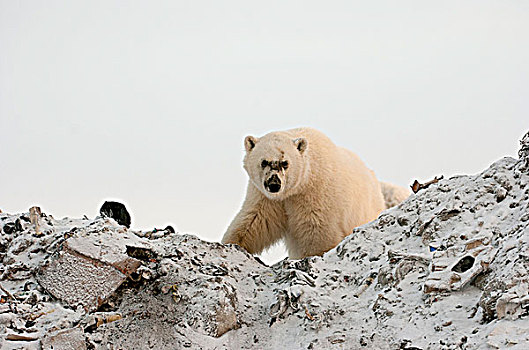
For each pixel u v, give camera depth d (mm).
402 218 21453
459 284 17000
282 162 25688
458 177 22391
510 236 17609
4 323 17250
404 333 16359
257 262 22188
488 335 14805
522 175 20172
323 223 26438
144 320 17938
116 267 18984
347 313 17969
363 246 20984
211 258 21297
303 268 20484
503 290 15578
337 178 27188
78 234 20109
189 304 18359
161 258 20484
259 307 19125
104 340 17156
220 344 17516
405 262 18656
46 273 19281
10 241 21234
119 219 24047
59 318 17891
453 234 18922
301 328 17797
